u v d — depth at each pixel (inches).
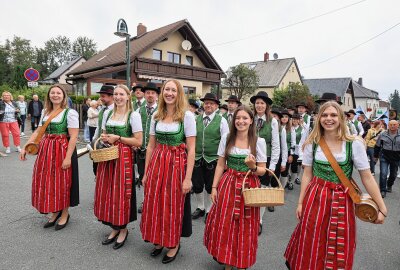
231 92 1050.1
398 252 152.5
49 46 2908.5
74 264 124.9
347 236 93.3
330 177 96.8
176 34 825.5
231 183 116.9
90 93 664.4
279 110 220.7
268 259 137.4
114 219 135.0
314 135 101.0
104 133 144.3
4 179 241.3
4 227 155.9
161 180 124.4
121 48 903.7
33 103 518.9
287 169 237.8
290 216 197.5
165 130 126.0
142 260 131.0
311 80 1916.8
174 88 126.0
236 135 120.7
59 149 149.1
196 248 145.1
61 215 158.7
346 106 1820.9
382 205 92.8
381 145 267.9
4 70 1994.3
